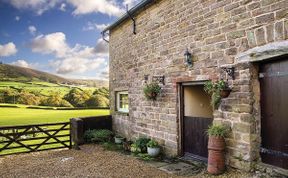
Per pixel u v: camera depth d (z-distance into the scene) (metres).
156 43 7.09
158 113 7.03
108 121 9.97
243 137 4.55
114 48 10.06
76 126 8.29
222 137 4.82
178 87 6.32
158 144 6.96
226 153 4.91
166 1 6.66
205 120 5.79
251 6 4.38
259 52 4.23
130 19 8.55
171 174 5.13
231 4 4.77
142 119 7.82
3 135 7.26
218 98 4.92
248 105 4.45
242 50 4.57
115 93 9.95
